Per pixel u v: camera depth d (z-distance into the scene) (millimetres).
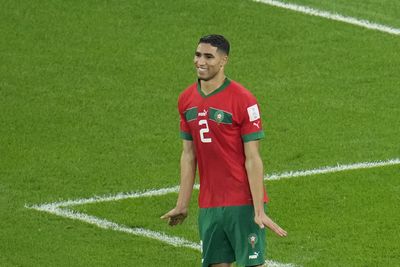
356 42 54875
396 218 38062
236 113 29547
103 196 40344
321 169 42500
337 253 35531
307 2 58656
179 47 54219
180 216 30859
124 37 55094
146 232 37375
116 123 46781
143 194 40500
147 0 58344
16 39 54750
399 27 56469
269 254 35469
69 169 42531
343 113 47875
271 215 38438
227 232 30328
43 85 50312
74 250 35812
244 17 56938
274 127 46438
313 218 38188
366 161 43219
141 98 49219
